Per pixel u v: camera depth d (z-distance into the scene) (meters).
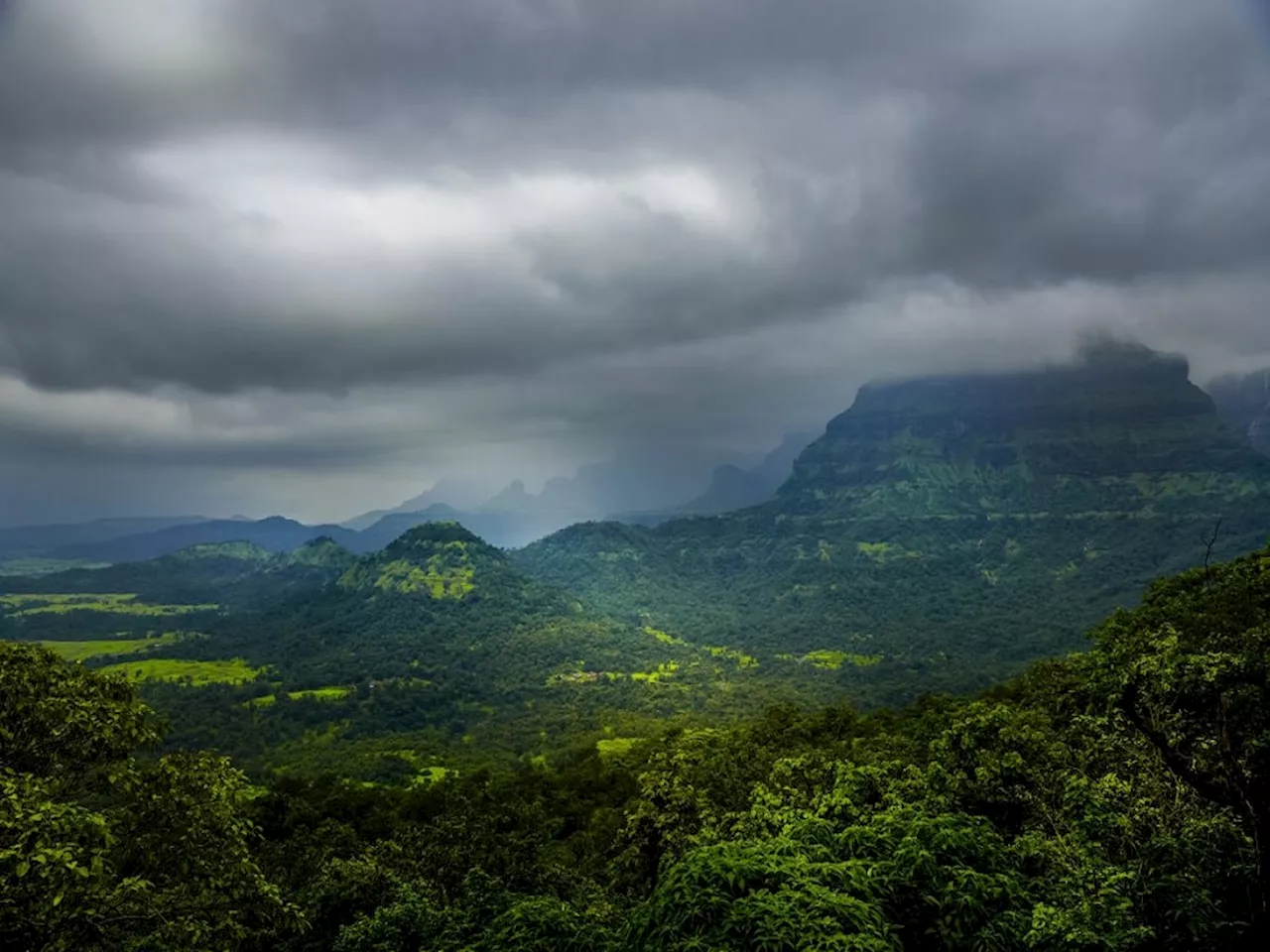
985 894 9.52
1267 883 9.86
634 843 31.11
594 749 100.94
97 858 10.05
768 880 9.02
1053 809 15.71
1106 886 9.66
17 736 12.28
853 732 58.47
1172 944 9.59
